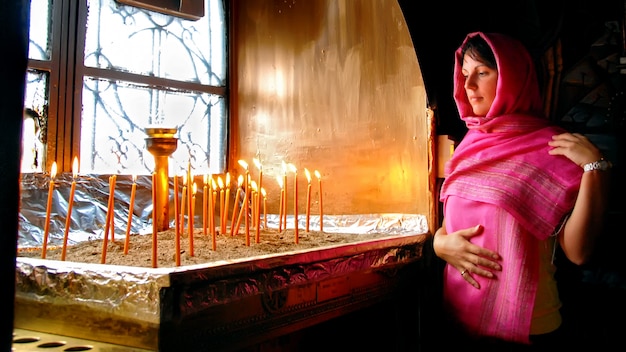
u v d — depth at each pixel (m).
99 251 1.07
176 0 1.72
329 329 1.23
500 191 1.12
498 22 1.61
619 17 1.46
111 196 0.92
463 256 1.18
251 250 1.09
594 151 1.03
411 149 1.48
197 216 1.70
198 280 0.78
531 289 1.09
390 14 1.52
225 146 1.92
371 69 1.58
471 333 1.18
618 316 1.40
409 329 1.42
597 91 1.49
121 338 0.77
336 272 1.08
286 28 1.79
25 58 0.52
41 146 1.43
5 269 0.49
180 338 0.77
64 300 0.83
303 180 1.74
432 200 1.43
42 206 1.35
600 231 1.03
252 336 0.91
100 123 1.57
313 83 1.72
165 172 1.42
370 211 1.57
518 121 1.17
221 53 1.93
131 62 1.65
